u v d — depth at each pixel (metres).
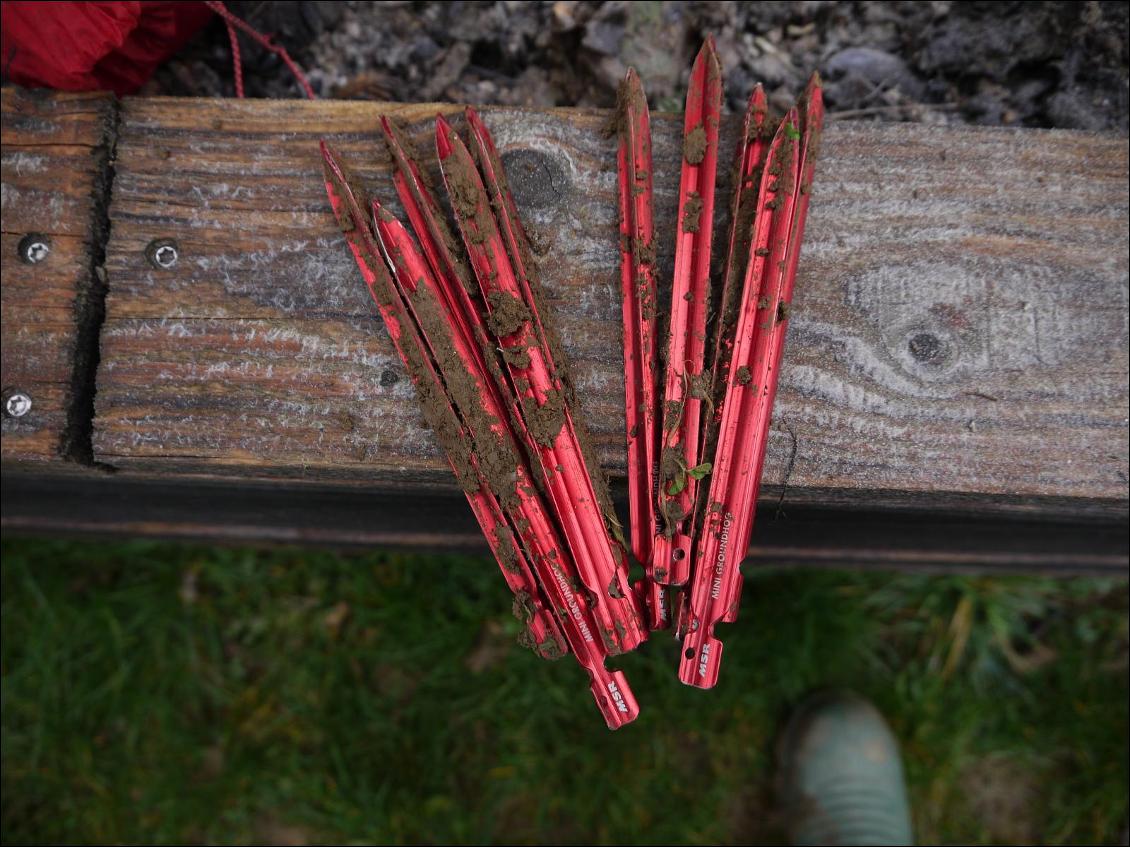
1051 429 0.27
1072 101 0.34
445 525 0.36
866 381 0.27
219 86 0.36
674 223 0.28
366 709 0.43
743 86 0.36
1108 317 0.28
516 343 0.26
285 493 0.34
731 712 0.43
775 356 0.26
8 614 0.43
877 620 0.44
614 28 0.35
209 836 0.43
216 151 0.29
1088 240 0.28
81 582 0.44
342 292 0.28
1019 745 0.43
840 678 0.44
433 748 0.43
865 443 0.27
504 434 0.26
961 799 0.44
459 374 0.26
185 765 0.43
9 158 0.28
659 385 0.26
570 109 0.29
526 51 0.36
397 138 0.27
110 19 0.30
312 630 0.44
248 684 0.44
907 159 0.28
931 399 0.27
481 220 0.26
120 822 0.43
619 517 0.33
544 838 0.43
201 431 0.28
